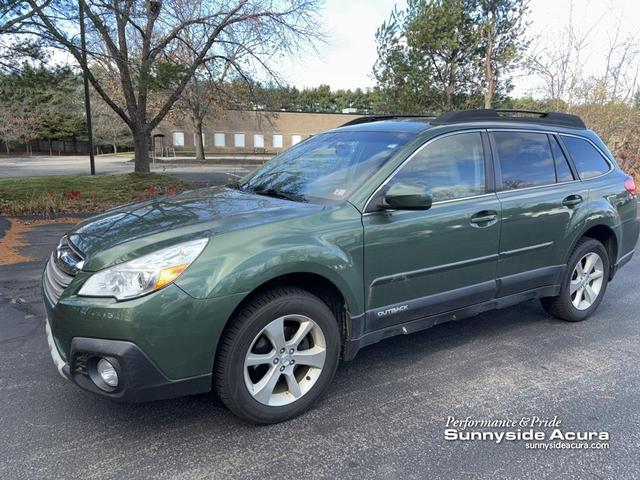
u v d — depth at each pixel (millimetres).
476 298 3697
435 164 3459
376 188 3168
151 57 13336
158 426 2850
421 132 3512
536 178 4051
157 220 2938
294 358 2889
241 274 2564
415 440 2760
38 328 4152
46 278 2967
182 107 24719
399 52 15055
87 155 52656
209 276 2512
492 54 14570
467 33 14469
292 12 13320
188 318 2467
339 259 2908
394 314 3260
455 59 14828
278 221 2844
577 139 4523
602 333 4355
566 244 4219
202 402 3127
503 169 3826
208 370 2590
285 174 3789
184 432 2797
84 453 2588
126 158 41156
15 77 10805
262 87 14609
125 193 12547
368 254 3057
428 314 3461
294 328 2938
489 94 14492
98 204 10969
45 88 11469
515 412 3057
